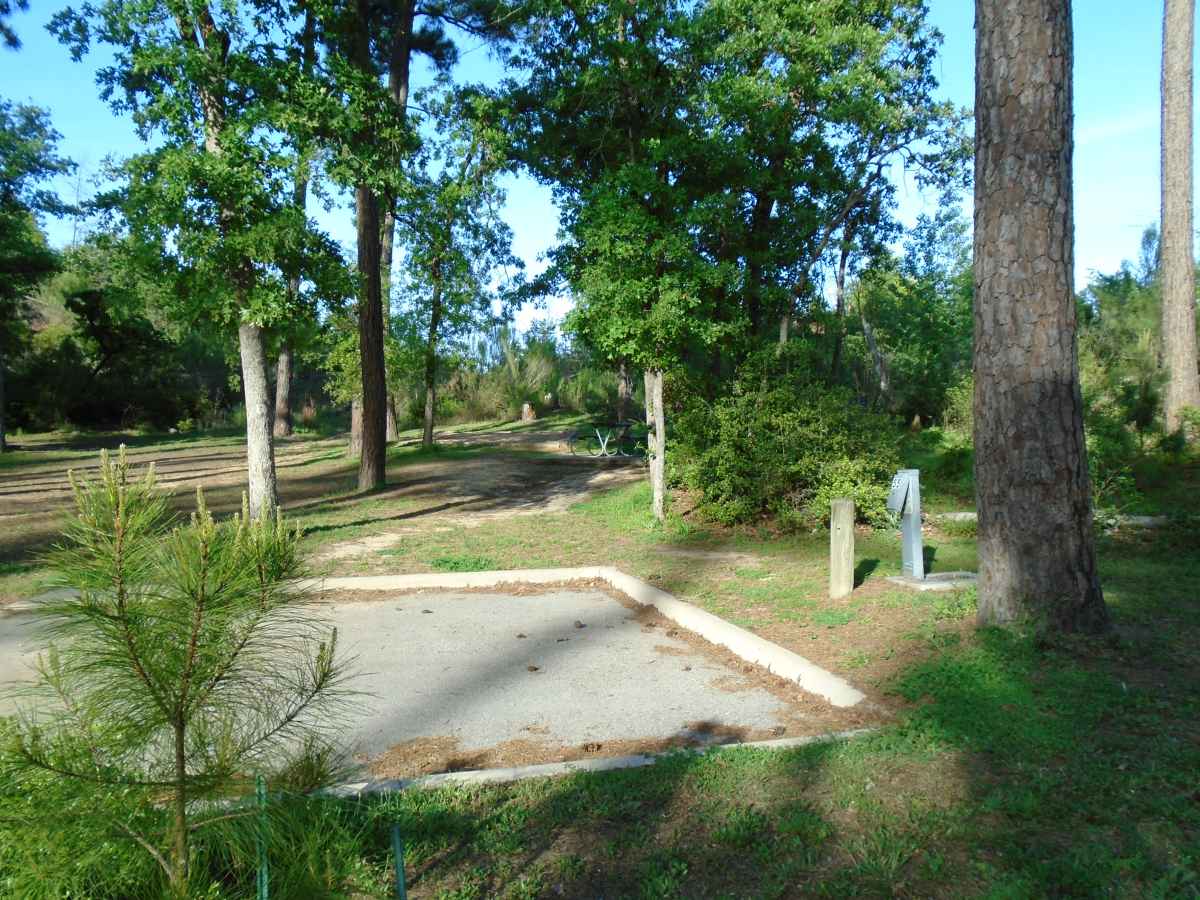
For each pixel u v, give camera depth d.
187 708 2.27
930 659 5.77
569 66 13.73
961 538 11.00
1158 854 3.23
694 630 7.33
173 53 10.73
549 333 45.16
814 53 14.18
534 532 12.73
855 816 3.69
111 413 49.00
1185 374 15.55
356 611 8.30
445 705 5.58
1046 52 5.90
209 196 11.02
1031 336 5.99
